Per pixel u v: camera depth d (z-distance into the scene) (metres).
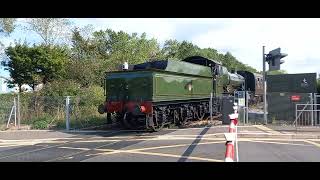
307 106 21.98
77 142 16.83
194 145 14.76
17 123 24.39
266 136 17.25
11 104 24.66
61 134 20.09
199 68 26.00
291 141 15.97
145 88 20.05
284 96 22.84
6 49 36.78
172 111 22.66
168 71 21.41
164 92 21.00
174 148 14.12
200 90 26.08
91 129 22.09
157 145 15.03
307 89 28.12
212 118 27.73
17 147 15.95
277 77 28.91
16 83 36.66
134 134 19.19
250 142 15.57
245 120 22.39
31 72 36.09
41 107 25.77
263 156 12.14
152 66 22.05
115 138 17.80
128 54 44.81
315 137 17.05
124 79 20.53
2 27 33.88
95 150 14.23
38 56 36.00
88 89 31.91
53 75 36.50
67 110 22.44
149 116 19.86
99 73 37.09
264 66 21.77
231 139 5.50
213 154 12.62
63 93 30.28
